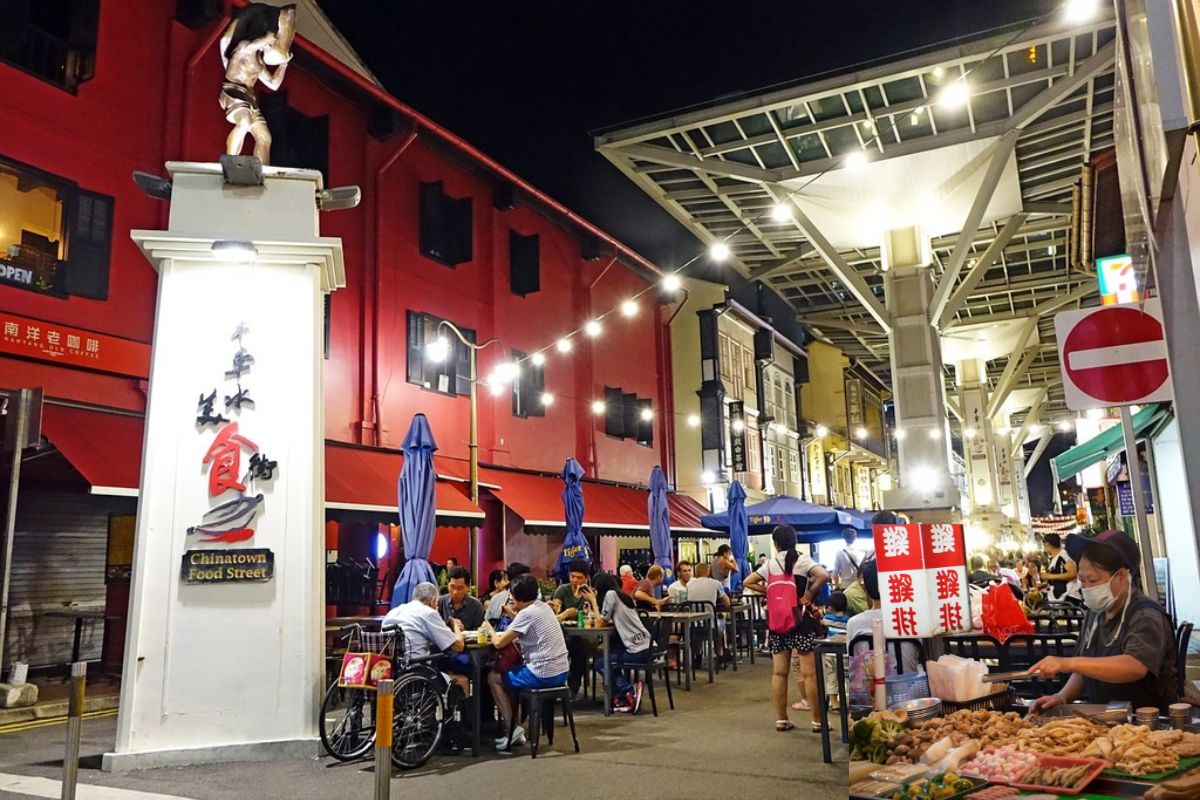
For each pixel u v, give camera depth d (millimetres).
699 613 12773
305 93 16250
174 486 8023
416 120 18188
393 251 17781
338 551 16984
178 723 7586
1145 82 3436
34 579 12625
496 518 20078
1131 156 4383
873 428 52125
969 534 40344
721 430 29984
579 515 17125
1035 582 15898
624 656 10305
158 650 7680
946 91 18578
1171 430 12258
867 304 25375
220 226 8477
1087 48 18766
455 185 20078
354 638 8008
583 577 11164
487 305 20641
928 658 4926
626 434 25984
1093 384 5840
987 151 22406
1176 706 3113
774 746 7957
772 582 8797
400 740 7395
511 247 21953
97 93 12867
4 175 11594
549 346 22922
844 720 7793
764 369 36125
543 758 7738
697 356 30859
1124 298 8875
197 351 8312
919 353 24922
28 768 7445
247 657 7828
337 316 16328
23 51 12125
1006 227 26625
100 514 13695
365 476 15047
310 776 7004
